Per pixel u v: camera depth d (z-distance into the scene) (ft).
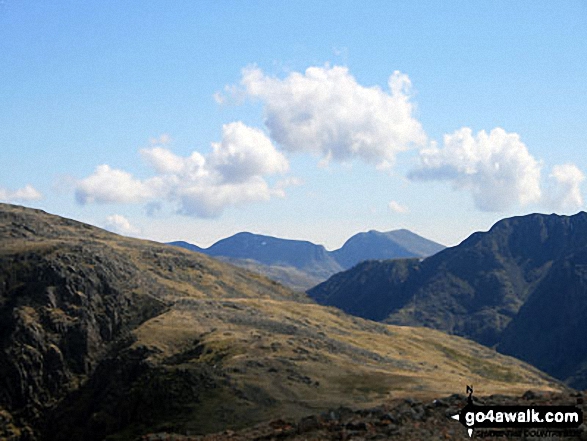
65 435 299.38
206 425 177.37
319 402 184.03
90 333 368.68
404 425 55.42
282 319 406.82
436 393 189.88
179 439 65.87
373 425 56.34
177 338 314.96
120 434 210.59
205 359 266.36
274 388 202.28
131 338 326.65
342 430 55.77
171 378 226.79
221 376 216.74
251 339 292.81
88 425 271.90
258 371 222.89
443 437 51.39
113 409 260.62
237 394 200.23
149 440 67.62
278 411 174.09
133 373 292.20
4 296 398.21
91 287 405.59
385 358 333.62
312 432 57.26
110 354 342.44
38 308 380.99
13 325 364.99
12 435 311.47
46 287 395.34
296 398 192.54
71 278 405.18
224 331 321.11
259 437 59.41
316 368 233.76
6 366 341.82
